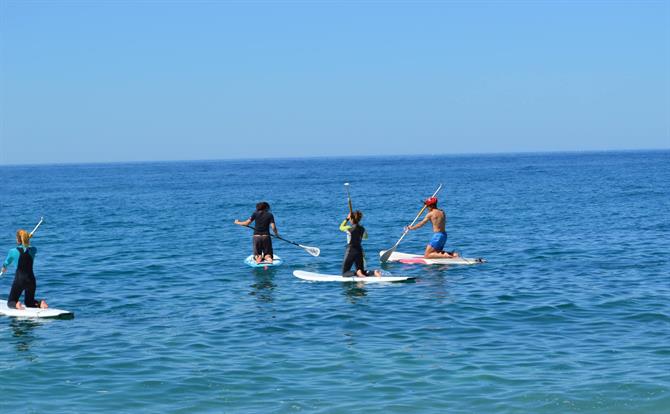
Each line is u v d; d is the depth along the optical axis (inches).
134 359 410.3
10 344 446.0
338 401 339.0
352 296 589.0
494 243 936.3
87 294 619.8
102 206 1875.0
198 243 1002.1
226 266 778.2
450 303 551.2
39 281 688.4
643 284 617.9
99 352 425.4
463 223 1224.2
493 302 552.1
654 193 1888.5
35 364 401.7
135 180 4195.4
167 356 415.8
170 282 678.5
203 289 638.5
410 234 1091.9
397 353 414.6
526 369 380.8
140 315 530.3
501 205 1614.2
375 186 2842.0
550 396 340.2
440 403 334.3
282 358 409.4
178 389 358.6
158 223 1334.9
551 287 610.9
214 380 371.6
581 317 498.6
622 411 322.0
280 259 795.4
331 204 1807.3
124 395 350.9
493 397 340.5
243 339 454.6
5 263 538.9
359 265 673.0
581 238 965.8
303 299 581.6
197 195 2395.4
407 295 587.8
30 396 350.6
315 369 387.9
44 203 2057.1
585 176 3230.8
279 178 4141.2
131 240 1045.2
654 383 353.7
